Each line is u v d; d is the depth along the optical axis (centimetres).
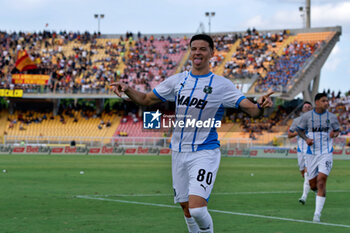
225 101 917
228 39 9356
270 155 6425
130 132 8231
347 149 6062
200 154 919
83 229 1274
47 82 8531
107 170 3750
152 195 2095
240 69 8500
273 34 9250
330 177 3331
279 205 1797
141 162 4934
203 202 887
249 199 1980
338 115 7544
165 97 972
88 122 8581
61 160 5169
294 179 3069
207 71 942
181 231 1254
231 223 1380
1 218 1448
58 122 8625
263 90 7812
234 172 3697
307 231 1264
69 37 9750
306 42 8788
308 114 1584
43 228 1285
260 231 1255
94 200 1903
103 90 8419
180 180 955
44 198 1953
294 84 7875
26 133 8412
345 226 1347
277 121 7750
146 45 9569
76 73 8925
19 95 8375
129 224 1356
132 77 8862
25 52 8525
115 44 9556
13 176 3069
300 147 2014
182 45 9519
